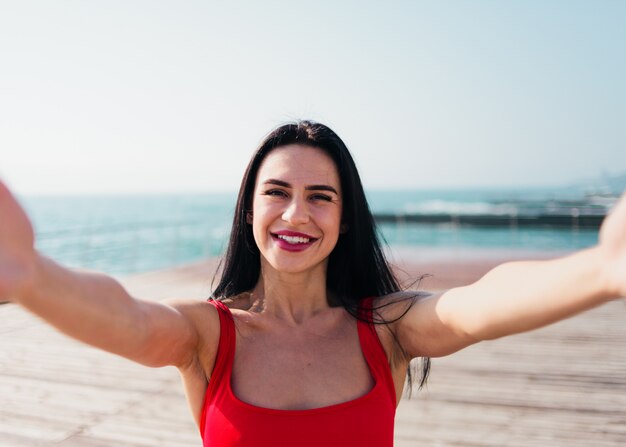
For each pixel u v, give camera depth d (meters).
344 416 1.23
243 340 1.37
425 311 1.32
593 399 3.62
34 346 5.04
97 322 0.98
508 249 15.23
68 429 3.20
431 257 12.94
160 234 22.44
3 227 0.75
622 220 0.73
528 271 0.98
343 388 1.30
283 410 1.22
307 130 1.44
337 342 1.39
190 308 1.36
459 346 1.26
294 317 1.45
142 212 60.75
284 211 1.38
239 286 1.63
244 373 1.32
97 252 13.72
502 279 1.04
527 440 3.02
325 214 1.39
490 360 4.54
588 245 16.48
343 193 1.49
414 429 3.18
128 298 1.09
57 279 0.88
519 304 0.95
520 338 5.28
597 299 0.79
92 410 3.50
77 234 9.54
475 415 3.38
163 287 8.62
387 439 1.28
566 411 3.42
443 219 21.72
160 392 3.84
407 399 3.65
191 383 1.39
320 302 1.49
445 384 3.94
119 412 3.47
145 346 1.13
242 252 1.62
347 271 1.60
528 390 3.81
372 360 1.36
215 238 22.02
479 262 11.83
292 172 1.38
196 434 3.13
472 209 35.03
